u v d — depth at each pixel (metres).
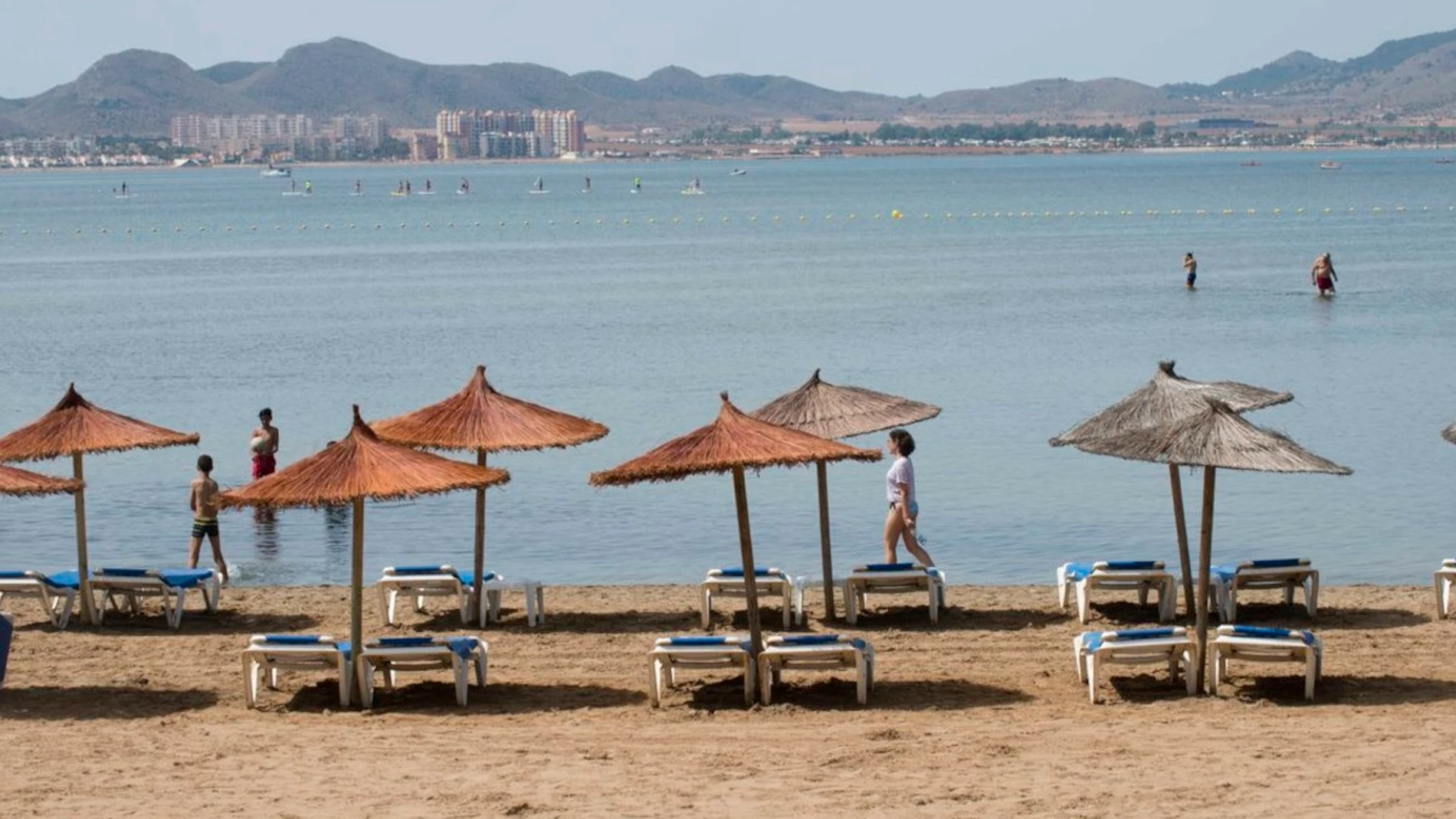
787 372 58.34
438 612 27.30
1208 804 16.19
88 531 35.66
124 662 23.81
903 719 20.17
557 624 26.30
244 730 20.09
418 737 19.64
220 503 20.62
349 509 38.03
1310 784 16.75
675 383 56.00
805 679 22.47
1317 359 58.91
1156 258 111.88
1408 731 18.88
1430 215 162.88
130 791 17.47
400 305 85.56
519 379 57.38
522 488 39.78
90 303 88.94
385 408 51.62
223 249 140.12
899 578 25.66
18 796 17.30
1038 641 24.50
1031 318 74.62
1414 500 36.38
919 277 99.56
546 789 17.33
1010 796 16.69
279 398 54.00
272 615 27.19
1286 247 121.06
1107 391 52.31
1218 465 20.80
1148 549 32.62
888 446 26.77
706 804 16.69
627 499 38.47
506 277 104.06
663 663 20.94
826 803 16.62
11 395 55.25
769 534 34.78
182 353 66.00
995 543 33.28
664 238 148.62
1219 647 20.94
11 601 28.23
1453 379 53.34
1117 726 19.56
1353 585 28.95
